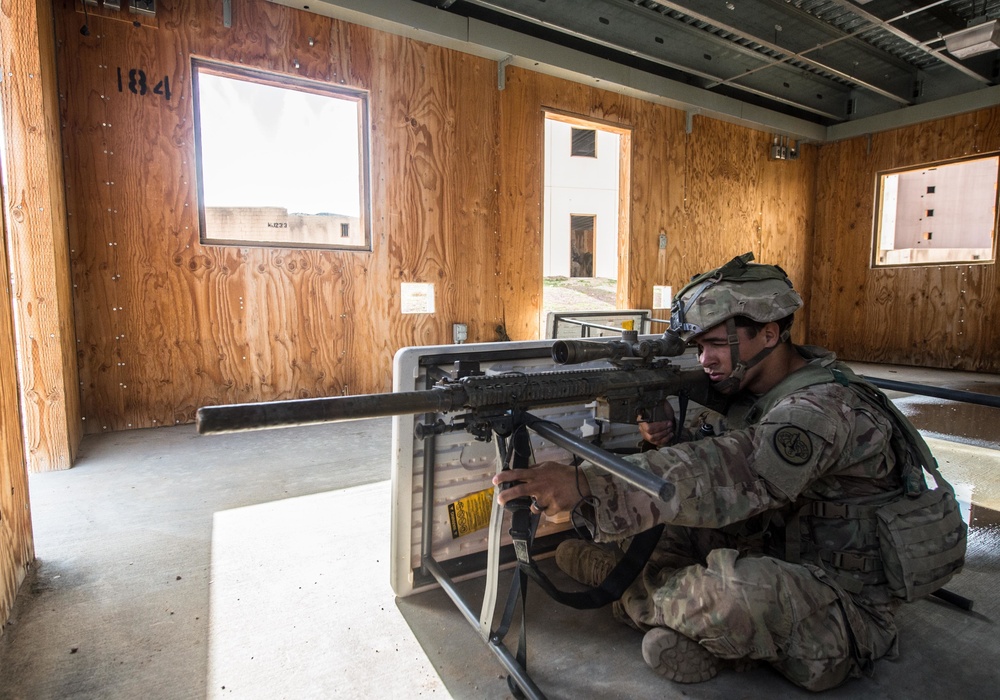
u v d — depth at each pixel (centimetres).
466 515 173
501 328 562
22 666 141
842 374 139
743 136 755
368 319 489
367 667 142
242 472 306
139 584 184
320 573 192
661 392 151
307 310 462
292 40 445
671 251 695
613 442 198
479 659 146
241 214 654
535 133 573
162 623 161
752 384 150
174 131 407
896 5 531
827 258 845
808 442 121
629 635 156
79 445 362
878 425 130
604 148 1476
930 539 130
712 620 123
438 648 150
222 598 175
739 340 142
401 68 492
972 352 710
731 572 123
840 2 493
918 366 758
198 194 418
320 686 135
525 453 125
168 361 415
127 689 133
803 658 122
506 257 561
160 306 409
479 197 541
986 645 154
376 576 190
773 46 573
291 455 341
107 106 384
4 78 289
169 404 417
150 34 395
